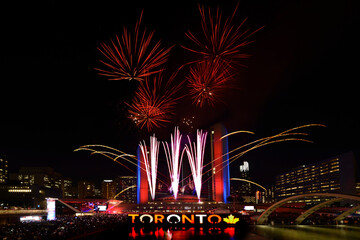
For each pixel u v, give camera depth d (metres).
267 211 117.31
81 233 91.62
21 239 68.12
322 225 114.38
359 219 122.69
